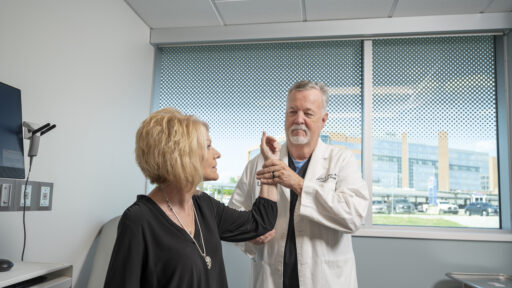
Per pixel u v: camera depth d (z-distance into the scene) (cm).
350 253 164
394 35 284
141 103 295
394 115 284
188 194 105
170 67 319
